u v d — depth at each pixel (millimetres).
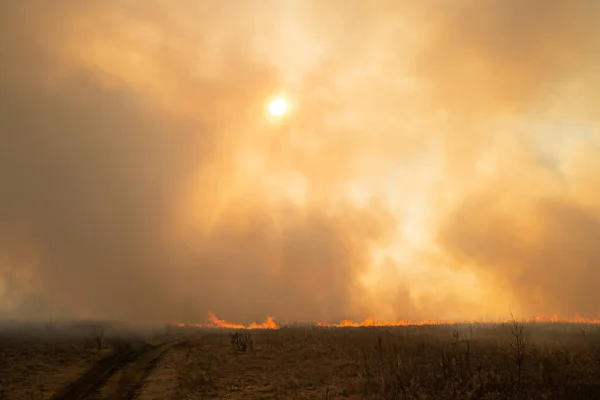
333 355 29453
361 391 19203
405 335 37594
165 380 23141
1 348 33781
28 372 25141
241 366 27031
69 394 20078
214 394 20047
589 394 16047
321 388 20625
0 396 19609
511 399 16000
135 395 19781
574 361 21109
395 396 17344
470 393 16578
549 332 37031
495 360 22672
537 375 19125
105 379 23453
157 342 41969
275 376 23812
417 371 21109
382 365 24031
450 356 22500
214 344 38844
